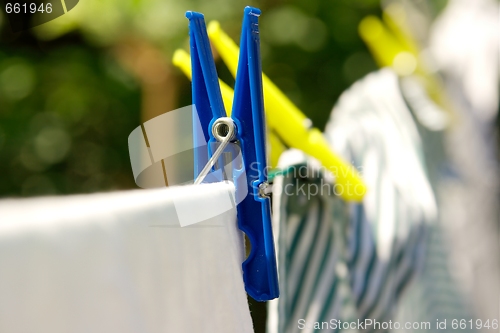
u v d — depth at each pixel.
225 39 0.64
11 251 0.31
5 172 2.11
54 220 0.34
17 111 2.12
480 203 1.16
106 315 0.36
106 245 0.37
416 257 0.83
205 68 0.49
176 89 1.75
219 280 0.47
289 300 0.71
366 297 0.79
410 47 1.10
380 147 0.87
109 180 2.11
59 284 0.34
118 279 0.38
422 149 0.94
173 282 0.43
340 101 0.96
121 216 0.39
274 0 2.20
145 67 1.77
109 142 2.12
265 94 0.68
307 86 2.27
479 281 1.17
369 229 0.80
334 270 0.72
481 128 1.19
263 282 0.51
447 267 0.93
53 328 0.33
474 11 1.22
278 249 0.68
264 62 2.18
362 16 2.28
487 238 1.17
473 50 1.20
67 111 2.11
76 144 2.12
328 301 0.71
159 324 0.41
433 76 1.12
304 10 2.24
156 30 1.75
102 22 1.75
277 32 2.21
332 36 2.28
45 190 2.08
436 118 1.06
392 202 0.82
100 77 2.05
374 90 0.96
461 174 1.13
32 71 2.09
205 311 0.45
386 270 0.79
